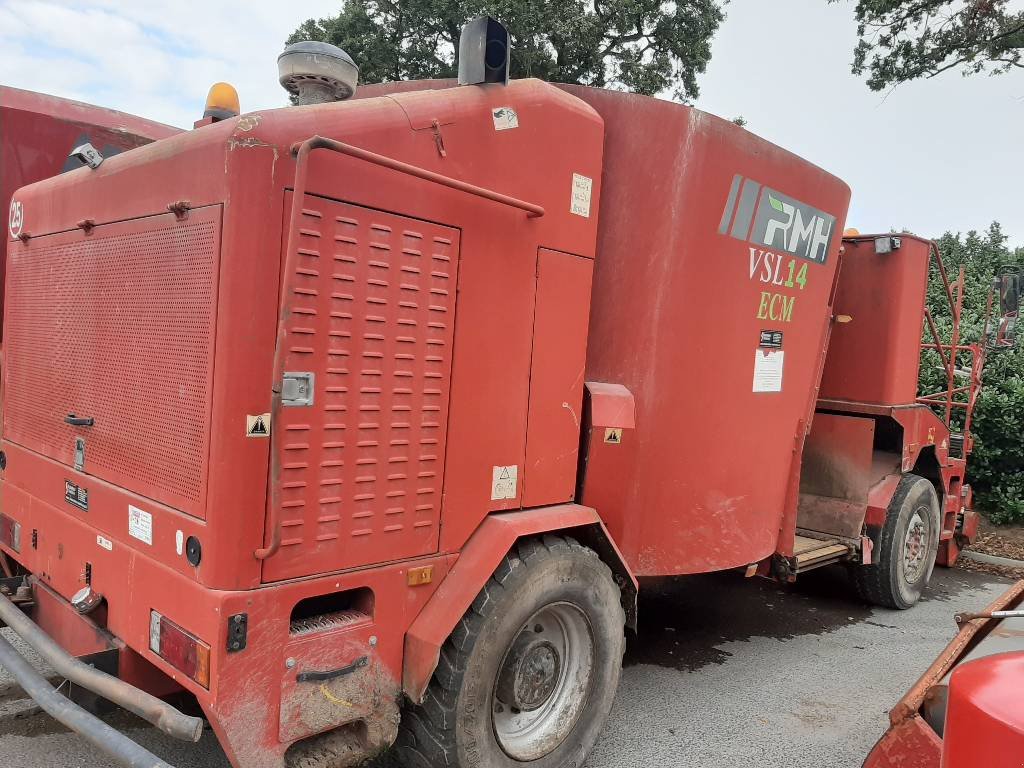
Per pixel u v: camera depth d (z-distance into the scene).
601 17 18.55
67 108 4.48
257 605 2.27
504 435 2.97
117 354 2.73
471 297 2.80
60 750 3.20
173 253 2.44
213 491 2.23
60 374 3.14
